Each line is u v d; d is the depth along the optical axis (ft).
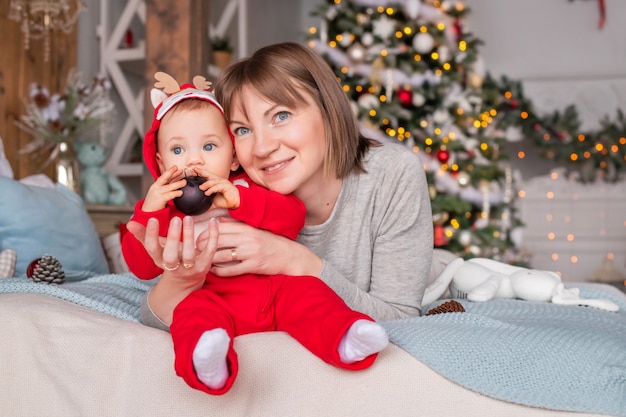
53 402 3.59
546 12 20.58
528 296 5.63
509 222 17.94
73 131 10.68
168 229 3.70
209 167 4.16
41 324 3.76
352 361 3.42
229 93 4.30
